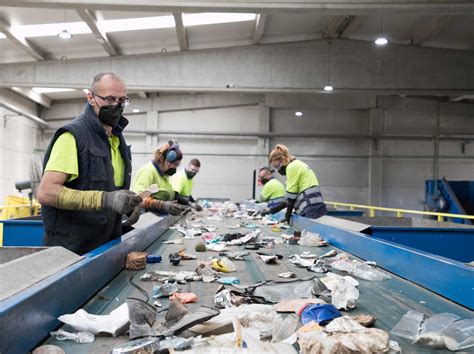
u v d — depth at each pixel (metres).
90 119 1.75
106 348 0.97
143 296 1.42
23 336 0.92
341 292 1.36
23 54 8.38
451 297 1.41
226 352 0.87
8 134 9.55
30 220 3.49
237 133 12.02
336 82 9.11
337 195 12.08
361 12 5.68
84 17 6.52
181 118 12.37
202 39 8.77
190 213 5.40
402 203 11.98
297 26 8.93
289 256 2.29
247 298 1.36
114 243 1.81
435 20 8.23
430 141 12.03
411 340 1.04
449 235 3.35
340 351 0.87
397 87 9.13
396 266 1.82
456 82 9.13
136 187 3.48
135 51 8.93
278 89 9.03
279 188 6.92
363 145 12.09
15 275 1.07
